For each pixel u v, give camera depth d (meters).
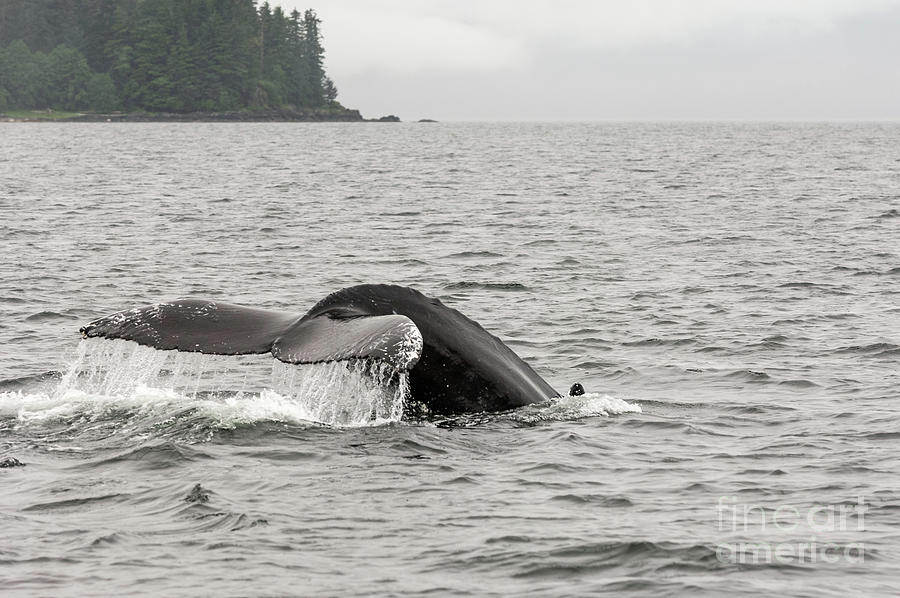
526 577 32.66
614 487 41.38
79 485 40.50
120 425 47.62
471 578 32.56
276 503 38.53
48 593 31.12
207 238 127.88
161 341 43.75
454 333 48.28
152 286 93.38
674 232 137.50
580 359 68.06
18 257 107.94
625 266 108.38
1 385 58.34
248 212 160.88
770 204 177.12
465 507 38.59
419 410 48.19
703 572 33.09
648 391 59.69
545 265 108.88
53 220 143.62
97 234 129.25
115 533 35.59
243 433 46.22
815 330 76.69
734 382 61.78
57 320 77.62
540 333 76.12
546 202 181.62
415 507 38.47
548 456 44.62
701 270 105.75
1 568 32.78
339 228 140.62
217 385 57.38
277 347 42.19
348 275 101.56
